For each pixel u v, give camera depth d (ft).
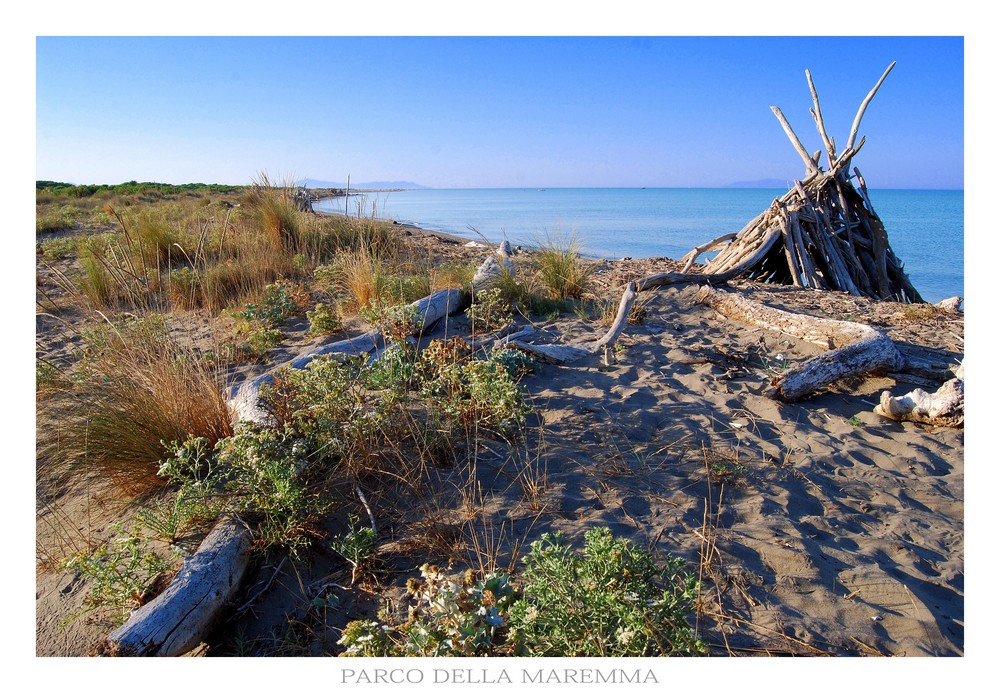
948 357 17.51
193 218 40.29
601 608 6.87
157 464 11.37
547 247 27.14
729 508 10.14
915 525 9.92
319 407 11.23
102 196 75.97
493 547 9.21
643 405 14.34
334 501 10.40
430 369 13.80
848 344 15.81
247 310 21.54
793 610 7.97
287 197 34.81
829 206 29.01
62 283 24.66
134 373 12.98
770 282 28.55
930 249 60.64
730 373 16.78
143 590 8.54
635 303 22.77
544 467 11.35
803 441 12.80
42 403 13.52
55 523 10.68
